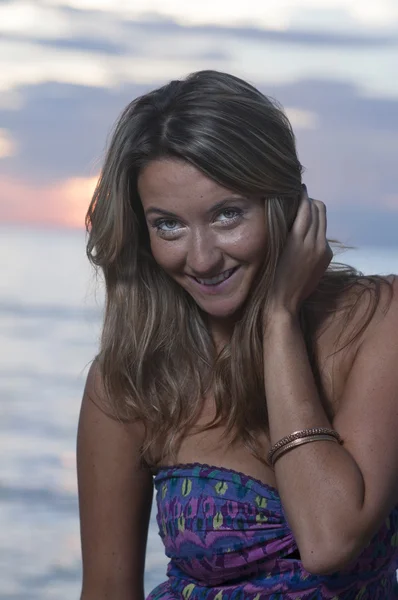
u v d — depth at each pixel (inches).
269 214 83.8
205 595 89.5
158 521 94.0
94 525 97.4
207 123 81.0
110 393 95.0
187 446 92.2
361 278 92.5
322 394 88.9
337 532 79.3
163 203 83.7
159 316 93.8
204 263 83.7
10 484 442.3
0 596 309.1
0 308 1259.8
